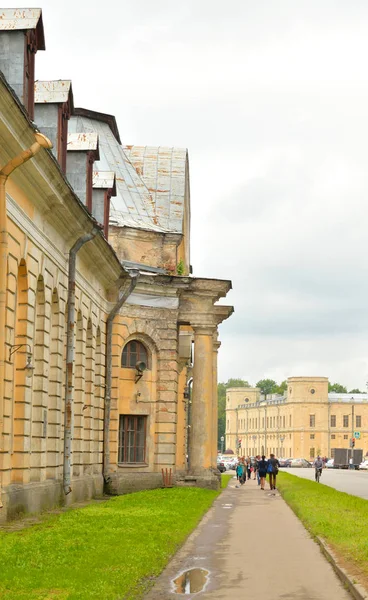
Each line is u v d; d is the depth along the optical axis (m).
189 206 48.81
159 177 44.78
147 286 36.69
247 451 190.50
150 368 37.09
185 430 45.69
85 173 29.66
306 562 15.88
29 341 21.58
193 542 18.83
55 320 24.84
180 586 13.28
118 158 44.56
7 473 20.09
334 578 14.08
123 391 36.34
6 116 17.20
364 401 170.25
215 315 39.38
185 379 45.69
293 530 21.86
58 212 23.09
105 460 33.88
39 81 25.34
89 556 14.65
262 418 184.25
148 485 35.97
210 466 38.69
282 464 140.25
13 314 20.08
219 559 16.17
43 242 22.73
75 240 25.86
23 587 11.88
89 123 45.41
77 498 28.08
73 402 28.19
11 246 19.67
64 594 11.57
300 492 38.62
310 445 168.12
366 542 17.42
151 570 14.29
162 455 36.75
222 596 12.53
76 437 29.08
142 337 36.91
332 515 24.89
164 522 21.19
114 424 34.81
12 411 20.81
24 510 20.98
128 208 42.19
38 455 22.94
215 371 47.81
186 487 37.44
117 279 34.19
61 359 25.16
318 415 168.62
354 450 124.00
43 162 20.11
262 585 13.41
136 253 39.88
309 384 169.12
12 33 20.56
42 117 25.08
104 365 33.97
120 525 19.77
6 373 19.69
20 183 20.06
